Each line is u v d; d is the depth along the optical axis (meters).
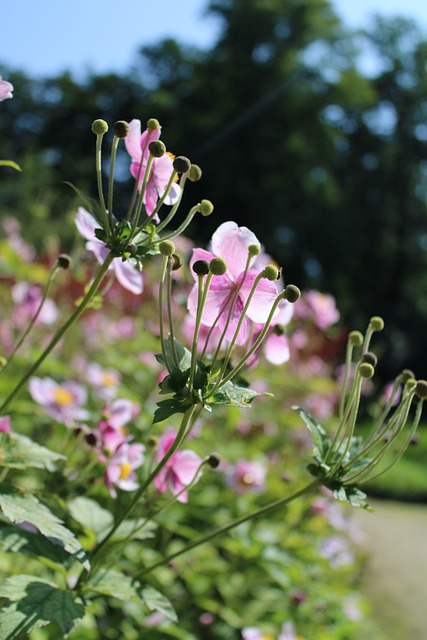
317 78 25.11
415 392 1.35
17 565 2.13
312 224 24.16
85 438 1.74
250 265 1.27
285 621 3.45
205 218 22.61
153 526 1.68
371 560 6.23
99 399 3.36
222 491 3.54
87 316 3.88
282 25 25.00
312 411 5.18
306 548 4.29
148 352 3.60
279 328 1.63
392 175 27.80
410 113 28.69
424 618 5.01
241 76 23.89
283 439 4.84
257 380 4.45
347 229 24.97
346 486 1.38
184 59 26.69
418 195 28.16
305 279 24.48
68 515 1.87
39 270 4.43
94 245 1.50
